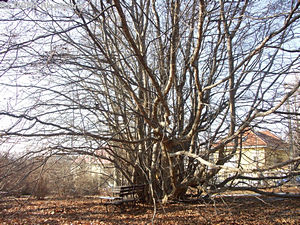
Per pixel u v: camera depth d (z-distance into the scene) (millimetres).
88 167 9797
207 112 9812
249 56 6398
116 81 9758
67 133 6312
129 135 9906
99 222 7816
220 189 9109
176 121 9930
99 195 13852
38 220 8266
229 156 9031
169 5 9141
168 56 8508
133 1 8727
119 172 11734
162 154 9500
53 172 8836
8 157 6188
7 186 5984
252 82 7723
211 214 8539
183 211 8938
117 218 8242
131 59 10312
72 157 7422
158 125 7844
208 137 9352
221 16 8016
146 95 9328
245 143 10461
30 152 6000
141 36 9406
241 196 12625
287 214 8633
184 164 10227
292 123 9602
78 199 12281
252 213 8758
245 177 9688
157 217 8195
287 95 5988
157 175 10258
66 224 7738
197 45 6273
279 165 7000
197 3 8133
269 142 9797
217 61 9773
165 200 10234
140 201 10492
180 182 9891
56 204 10914
